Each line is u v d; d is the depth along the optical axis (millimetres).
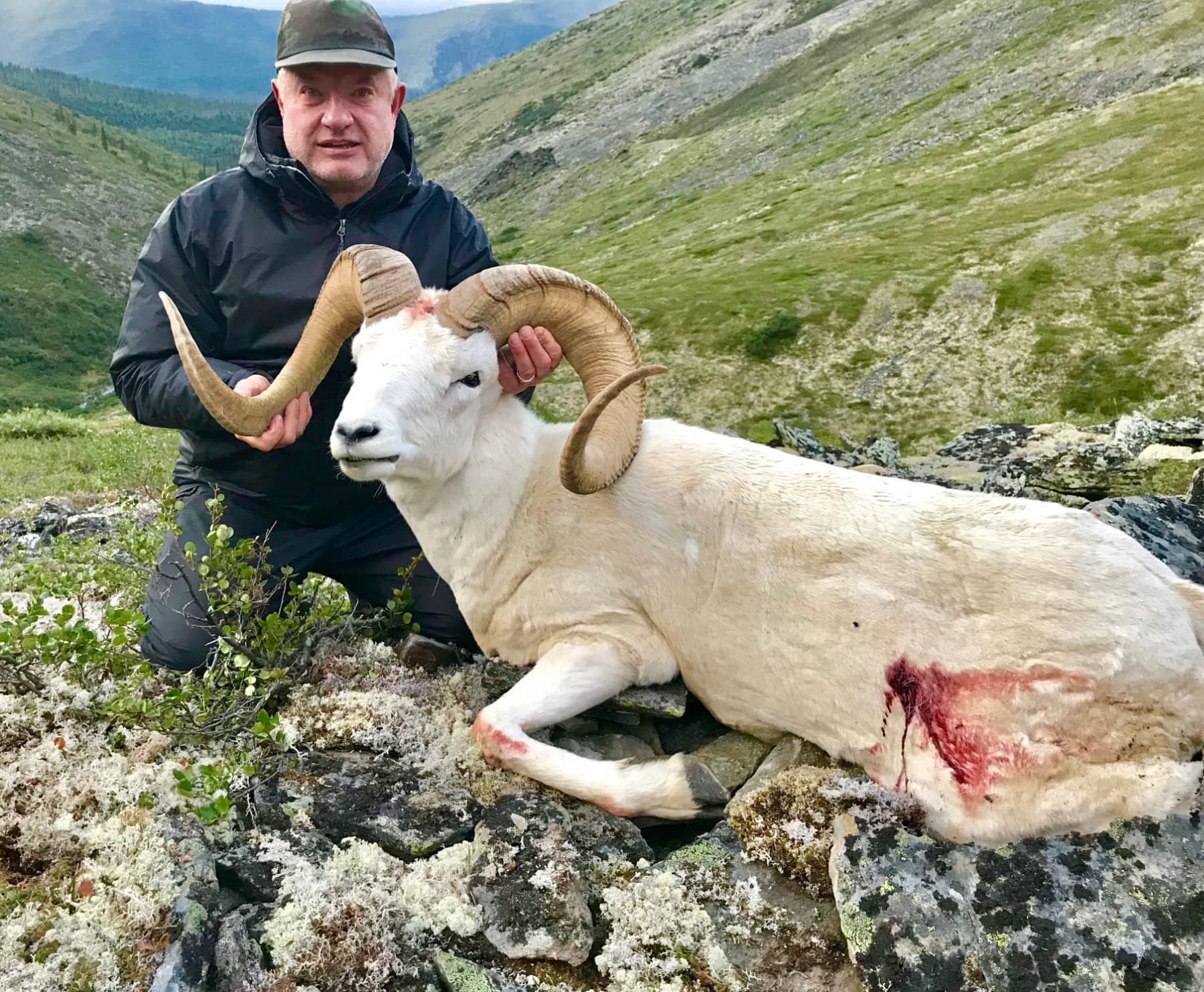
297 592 5152
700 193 114188
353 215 5379
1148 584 3562
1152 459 8109
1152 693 3443
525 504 4484
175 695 4164
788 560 4051
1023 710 3547
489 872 3494
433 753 4145
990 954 3020
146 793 3773
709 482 4301
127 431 16734
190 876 3463
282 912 3299
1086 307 50969
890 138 100875
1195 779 3350
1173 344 46938
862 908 3172
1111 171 69562
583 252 103125
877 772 3877
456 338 4086
